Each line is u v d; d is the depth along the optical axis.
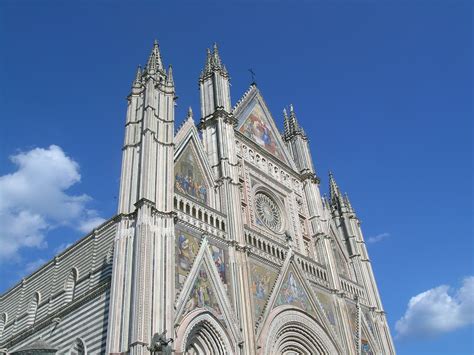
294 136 73.94
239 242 47.62
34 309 55.12
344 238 74.44
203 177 50.56
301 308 51.59
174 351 34.56
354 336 59.16
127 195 41.34
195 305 38.97
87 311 40.56
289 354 49.81
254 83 70.12
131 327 33.19
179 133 50.25
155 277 36.03
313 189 68.19
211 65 62.69
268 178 61.97
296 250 58.44
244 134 62.47
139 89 50.06
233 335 40.91
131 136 45.78
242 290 44.56
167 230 39.66
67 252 55.12
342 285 63.81
